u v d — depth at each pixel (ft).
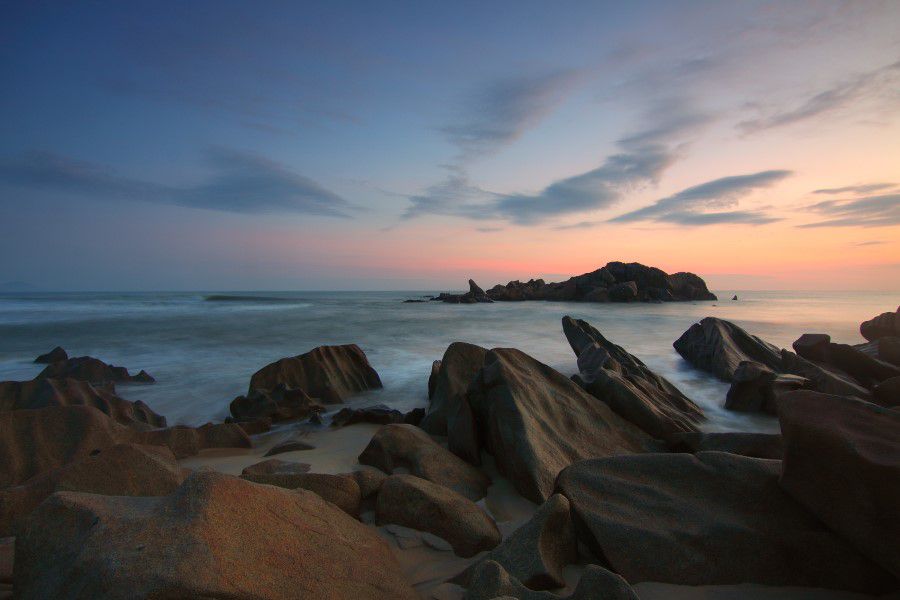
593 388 23.06
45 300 201.16
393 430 18.10
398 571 10.28
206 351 53.42
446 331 73.46
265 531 8.94
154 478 13.28
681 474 12.02
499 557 10.11
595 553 10.85
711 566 9.95
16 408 23.35
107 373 35.70
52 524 8.50
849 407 10.96
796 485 10.62
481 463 18.03
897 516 9.02
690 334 46.73
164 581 6.82
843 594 9.47
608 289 193.16
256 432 23.58
